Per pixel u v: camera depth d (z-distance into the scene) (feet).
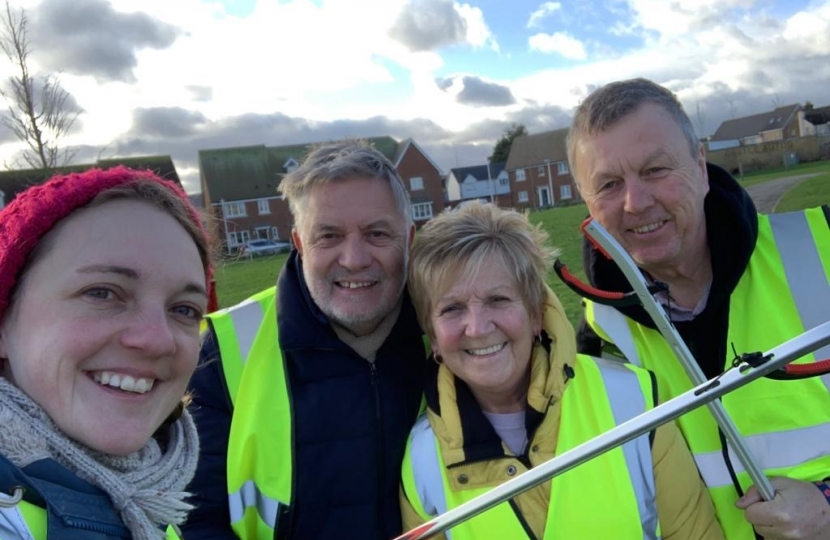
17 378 1.18
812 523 1.83
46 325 1.16
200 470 2.20
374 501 2.15
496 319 1.98
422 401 2.32
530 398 2.01
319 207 2.21
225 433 2.23
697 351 2.28
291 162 57.77
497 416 2.14
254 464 2.19
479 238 2.03
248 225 55.88
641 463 1.93
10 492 1.04
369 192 2.22
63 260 1.17
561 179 70.44
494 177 76.18
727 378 1.46
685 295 2.33
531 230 2.19
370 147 2.40
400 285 2.30
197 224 1.41
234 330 2.40
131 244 1.22
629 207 2.20
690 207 2.17
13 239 1.16
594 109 2.30
